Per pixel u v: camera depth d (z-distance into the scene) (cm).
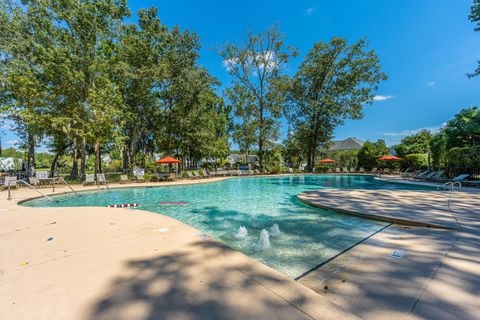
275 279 215
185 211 744
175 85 2100
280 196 1046
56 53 1356
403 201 695
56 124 1391
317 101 2447
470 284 224
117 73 1767
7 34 1374
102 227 416
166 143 2478
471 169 1225
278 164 2455
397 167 2280
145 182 1526
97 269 241
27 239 350
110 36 1633
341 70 2467
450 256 295
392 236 404
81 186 1311
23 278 223
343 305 204
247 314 161
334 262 316
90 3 1481
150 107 2144
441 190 979
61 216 514
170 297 185
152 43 2052
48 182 1373
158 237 353
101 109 1498
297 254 365
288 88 2503
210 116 2570
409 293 214
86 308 172
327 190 1005
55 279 220
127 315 162
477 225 427
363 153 2611
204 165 3133
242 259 265
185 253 285
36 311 169
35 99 1372
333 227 505
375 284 238
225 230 520
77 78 1423
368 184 1488
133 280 216
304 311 164
